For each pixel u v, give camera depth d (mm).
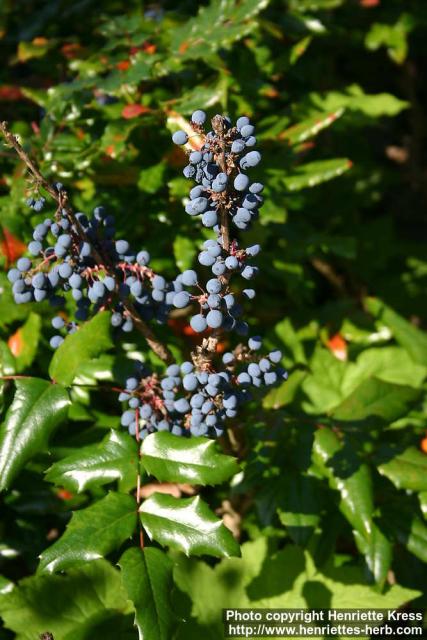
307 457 752
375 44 1117
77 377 764
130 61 864
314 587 797
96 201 867
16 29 986
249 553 821
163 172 832
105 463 657
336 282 1184
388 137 1583
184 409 670
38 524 789
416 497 787
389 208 1538
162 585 608
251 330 938
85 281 667
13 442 646
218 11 839
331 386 926
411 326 984
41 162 821
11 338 779
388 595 785
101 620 761
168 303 668
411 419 906
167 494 646
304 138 874
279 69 930
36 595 764
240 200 620
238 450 794
